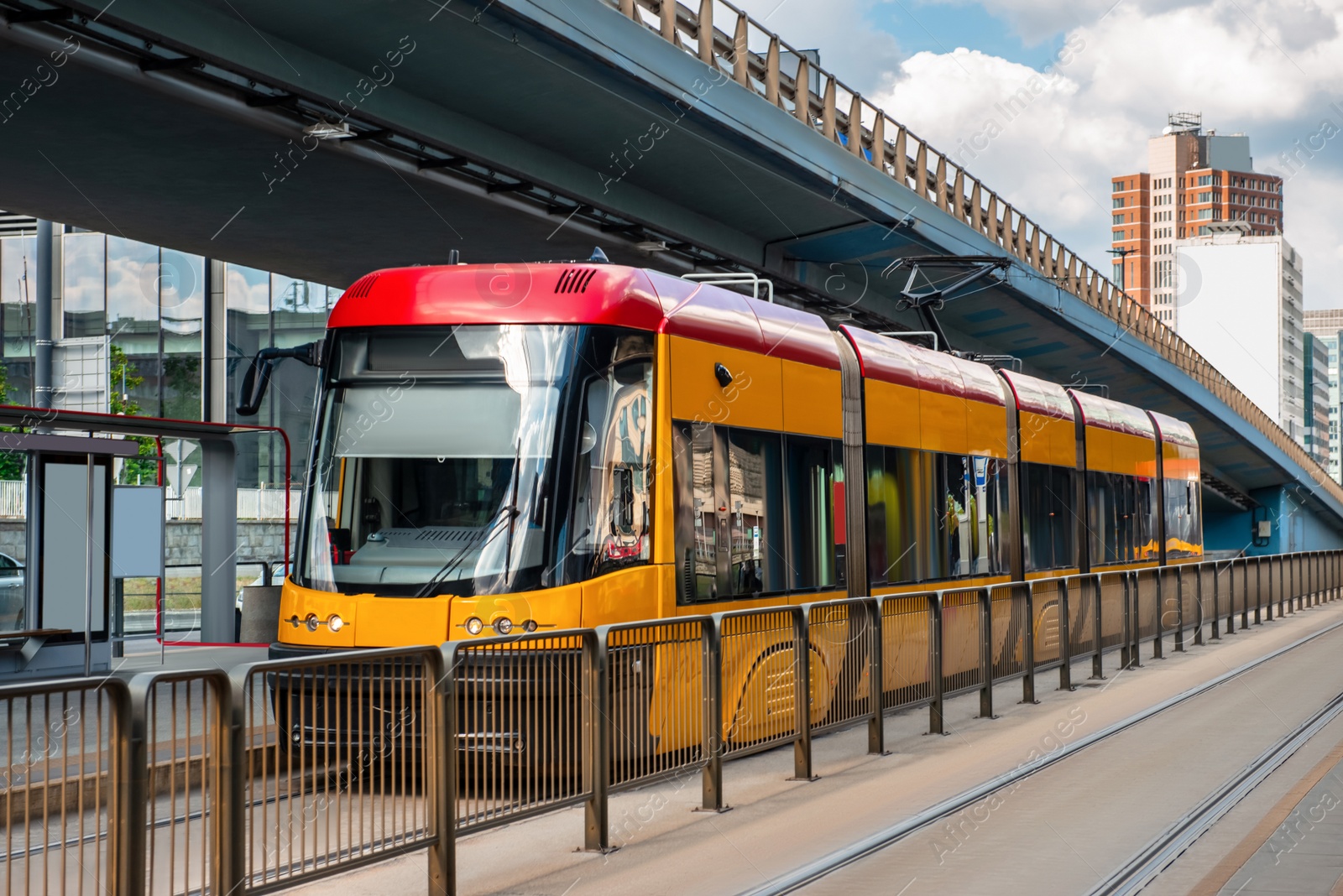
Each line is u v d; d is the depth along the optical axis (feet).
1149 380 158.61
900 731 44.27
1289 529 237.45
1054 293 123.95
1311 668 60.70
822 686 35.76
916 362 52.44
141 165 61.11
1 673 52.85
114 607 61.05
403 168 62.28
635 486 34.50
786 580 40.88
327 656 19.99
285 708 19.25
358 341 35.17
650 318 35.55
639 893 22.79
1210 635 80.89
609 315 34.55
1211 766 35.04
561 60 58.75
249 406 35.42
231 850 17.85
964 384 57.26
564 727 25.32
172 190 65.51
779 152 75.05
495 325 34.37
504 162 65.82
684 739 29.32
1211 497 230.89
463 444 33.68
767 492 40.14
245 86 53.36
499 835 28.35
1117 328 142.31
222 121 54.34
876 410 47.96
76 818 15.47
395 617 32.63
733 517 38.19
